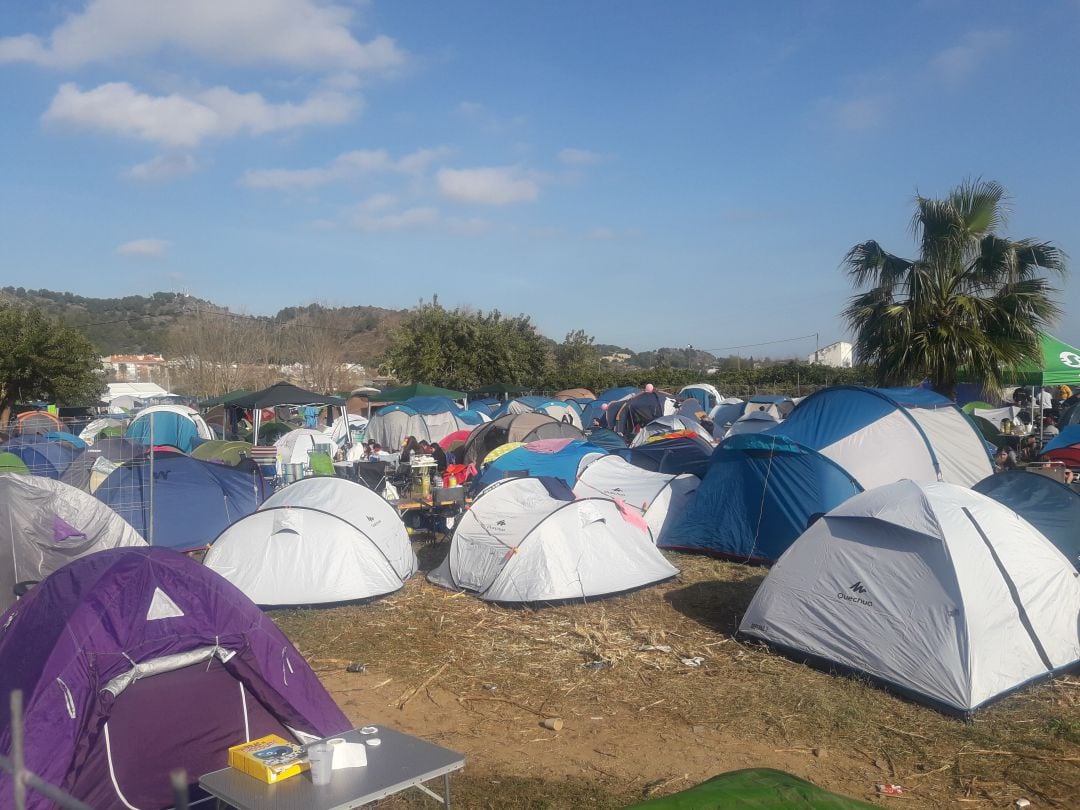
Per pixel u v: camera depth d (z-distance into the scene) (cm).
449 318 4012
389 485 1477
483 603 988
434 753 451
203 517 1255
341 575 986
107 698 515
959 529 720
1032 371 1884
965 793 545
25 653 519
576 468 1437
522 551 991
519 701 710
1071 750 600
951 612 686
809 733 637
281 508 1005
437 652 832
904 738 626
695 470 1478
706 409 3253
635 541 1059
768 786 363
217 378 4478
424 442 2141
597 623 905
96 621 527
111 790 497
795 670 758
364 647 849
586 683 745
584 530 1017
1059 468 1495
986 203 1681
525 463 1473
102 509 1009
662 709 686
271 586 968
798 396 3762
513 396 3716
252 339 4800
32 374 3111
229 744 550
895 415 1234
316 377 4800
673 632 876
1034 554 746
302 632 894
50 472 1427
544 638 862
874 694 701
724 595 1006
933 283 1656
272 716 581
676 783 560
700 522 1220
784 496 1136
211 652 559
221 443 1828
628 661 793
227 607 577
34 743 473
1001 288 1689
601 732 646
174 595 561
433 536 1350
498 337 4012
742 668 768
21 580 887
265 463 1703
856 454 1211
